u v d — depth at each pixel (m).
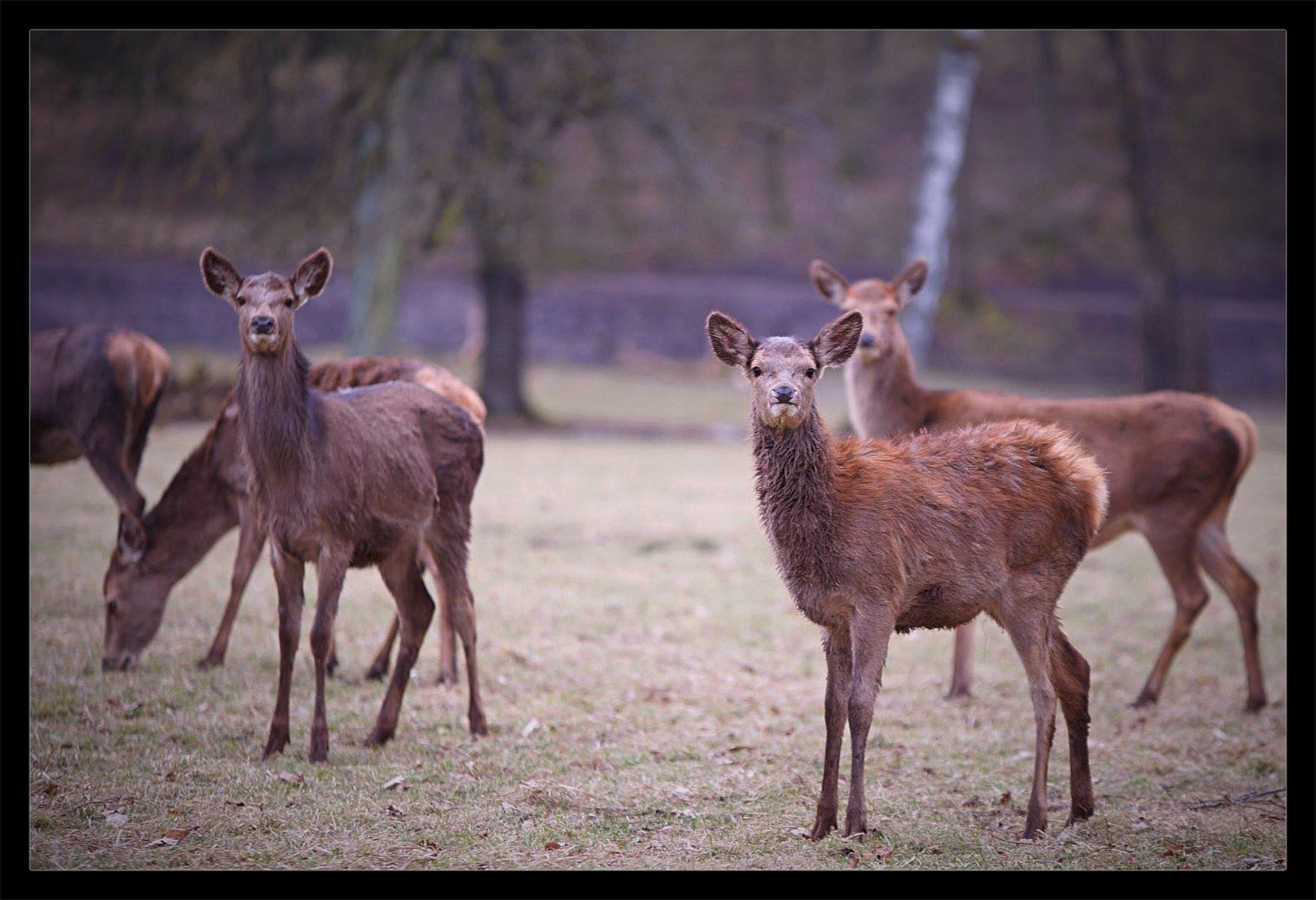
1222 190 77.62
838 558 12.12
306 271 14.06
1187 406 17.91
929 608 12.69
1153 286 52.97
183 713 15.40
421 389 15.88
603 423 47.84
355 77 42.59
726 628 20.56
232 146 44.28
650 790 13.59
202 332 57.31
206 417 40.75
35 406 19.02
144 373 19.31
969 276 70.81
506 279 47.03
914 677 18.91
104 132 45.44
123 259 60.34
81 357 18.83
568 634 19.70
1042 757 12.62
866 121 74.88
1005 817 13.21
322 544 14.01
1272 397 62.88
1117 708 17.77
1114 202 81.81
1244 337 66.81
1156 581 25.17
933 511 12.45
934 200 49.72
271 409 13.53
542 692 17.08
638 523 28.02
